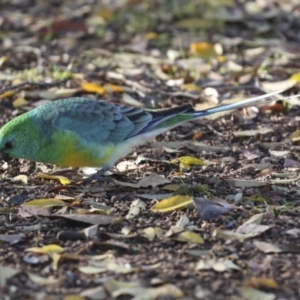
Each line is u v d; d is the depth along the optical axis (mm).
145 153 12781
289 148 13000
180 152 12789
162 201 10469
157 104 14969
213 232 9789
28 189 11336
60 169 12195
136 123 11289
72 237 9734
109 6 21500
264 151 12992
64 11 21312
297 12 20734
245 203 10773
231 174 11859
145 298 8391
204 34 19594
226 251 9383
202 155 12766
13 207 10727
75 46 19000
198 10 20953
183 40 19188
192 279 8766
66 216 10125
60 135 10898
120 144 11242
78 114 11102
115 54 18250
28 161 12539
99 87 15203
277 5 21234
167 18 20609
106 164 11312
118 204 10742
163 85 16031
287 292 8562
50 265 9102
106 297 8453
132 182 11508
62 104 11258
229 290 8570
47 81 15875
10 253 9359
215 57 17641
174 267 9016
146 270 8930
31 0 22203
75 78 16156
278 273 8906
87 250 9430
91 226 9953
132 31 20062
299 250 9430
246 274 8891
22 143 10961
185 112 11508
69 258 9156
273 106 14617
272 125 14023
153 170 12078
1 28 20266
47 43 19188
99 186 11352
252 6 21047
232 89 15781
